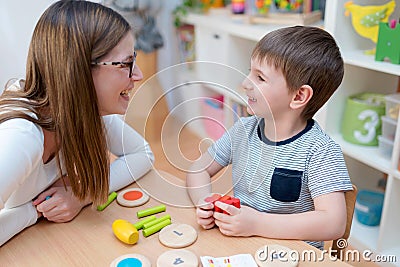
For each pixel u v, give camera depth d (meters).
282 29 0.97
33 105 0.82
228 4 2.63
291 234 0.81
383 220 1.59
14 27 1.61
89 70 0.78
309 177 0.92
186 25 2.79
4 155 0.74
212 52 2.41
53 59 0.77
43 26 0.79
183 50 2.77
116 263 0.72
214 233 0.82
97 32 0.78
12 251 0.78
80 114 0.79
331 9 1.65
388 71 1.45
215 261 0.72
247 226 0.80
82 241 0.80
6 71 1.67
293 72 0.91
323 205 0.87
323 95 0.95
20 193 0.84
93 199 0.87
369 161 1.61
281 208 0.96
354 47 1.74
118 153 1.07
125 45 0.83
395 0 1.71
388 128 1.62
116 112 0.88
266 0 2.10
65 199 0.87
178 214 0.88
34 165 0.81
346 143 1.74
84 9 0.79
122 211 0.90
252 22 2.13
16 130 0.77
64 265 0.74
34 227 0.85
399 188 1.56
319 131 0.96
